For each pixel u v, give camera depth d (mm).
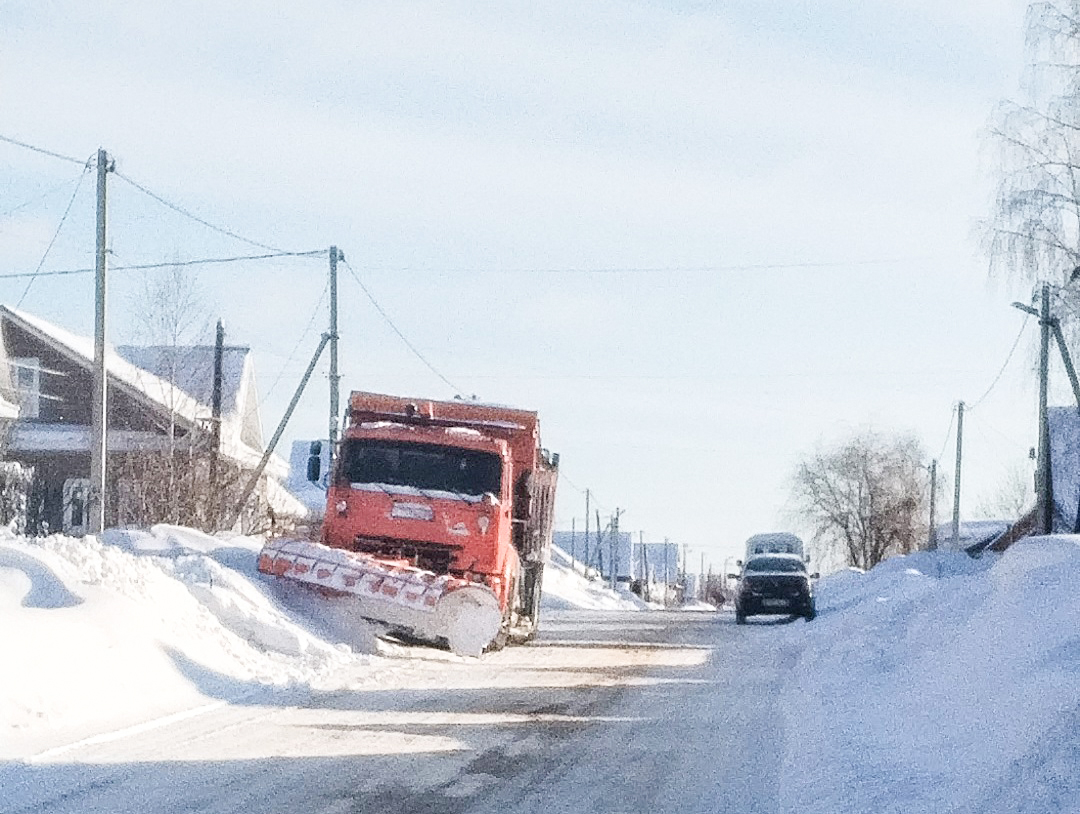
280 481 59344
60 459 47344
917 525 86000
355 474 21984
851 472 87000
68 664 12922
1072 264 27188
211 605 17734
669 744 12695
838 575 64062
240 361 55750
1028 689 10508
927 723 12156
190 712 13172
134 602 15672
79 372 48594
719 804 9859
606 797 10031
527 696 16000
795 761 11570
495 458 22172
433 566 21656
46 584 15023
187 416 46750
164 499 38469
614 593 89750
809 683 17750
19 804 8703
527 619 25406
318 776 10242
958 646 14336
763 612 36500
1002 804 8016
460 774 10664
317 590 20172
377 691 15641
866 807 9273
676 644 26297
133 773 9953
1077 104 26891
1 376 46750
